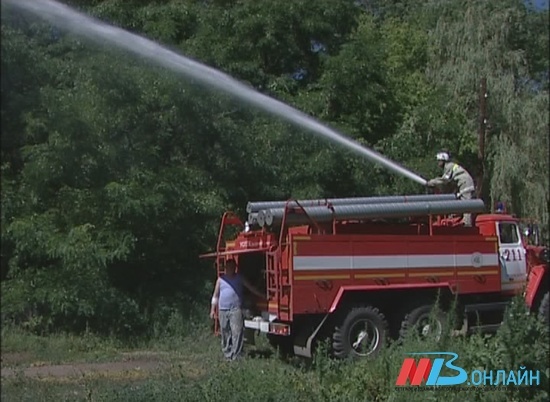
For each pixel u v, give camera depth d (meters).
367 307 31.64
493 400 18.72
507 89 63.84
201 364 31.27
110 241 40.25
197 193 43.06
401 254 32.56
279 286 30.62
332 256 31.05
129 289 43.66
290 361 32.31
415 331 27.92
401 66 64.88
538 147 63.72
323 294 30.69
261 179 46.19
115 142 42.44
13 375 30.00
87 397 21.72
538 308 37.62
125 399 19.89
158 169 43.03
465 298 35.25
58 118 41.91
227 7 52.66
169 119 43.28
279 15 51.72
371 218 32.28
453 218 35.28
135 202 39.91
